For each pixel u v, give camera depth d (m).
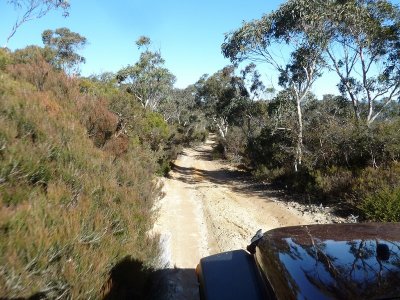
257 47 20.88
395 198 9.39
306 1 18.67
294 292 2.18
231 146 35.84
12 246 2.85
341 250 2.55
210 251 7.16
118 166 7.40
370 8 20.61
